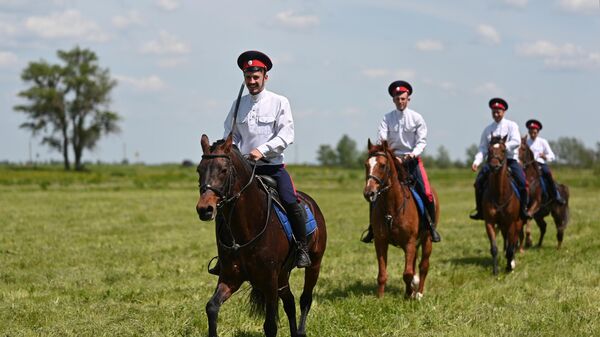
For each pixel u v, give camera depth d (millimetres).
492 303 10797
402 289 12617
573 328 8945
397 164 11398
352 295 11422
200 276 13797
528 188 16062
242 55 8219
